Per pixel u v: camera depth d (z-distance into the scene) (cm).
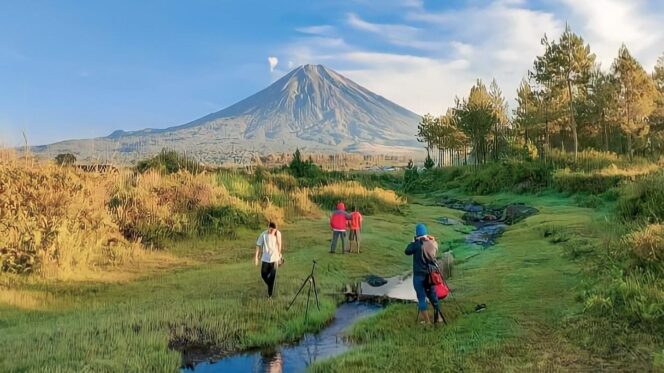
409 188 5688
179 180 2294
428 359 690
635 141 4988
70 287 1183
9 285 1156
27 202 1449
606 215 1888
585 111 5388
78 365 688
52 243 1307
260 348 826
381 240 1950
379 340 814
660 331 705
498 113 7250
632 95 4728
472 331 798
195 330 870
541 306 897
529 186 4053
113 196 1936
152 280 1281
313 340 870
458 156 8688
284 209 2477
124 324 874
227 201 2180
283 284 1238
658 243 960
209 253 1655
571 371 615
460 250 1792
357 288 1284
